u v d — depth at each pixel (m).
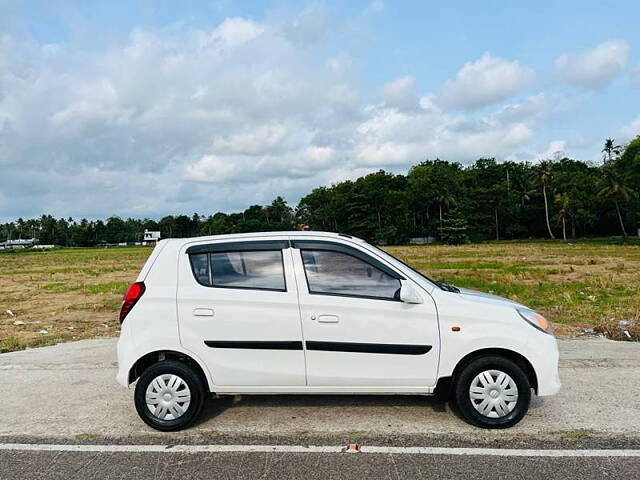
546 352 4.25
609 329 8.50
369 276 4.43
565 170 96.50
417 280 4.41
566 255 35.97
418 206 95.06
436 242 94.38
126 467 3.69
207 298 4.40
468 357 4.34
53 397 5.46
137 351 4.39
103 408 5.07
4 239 168.75
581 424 4.31
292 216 134.25
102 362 7.03
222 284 4.48
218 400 5.14
